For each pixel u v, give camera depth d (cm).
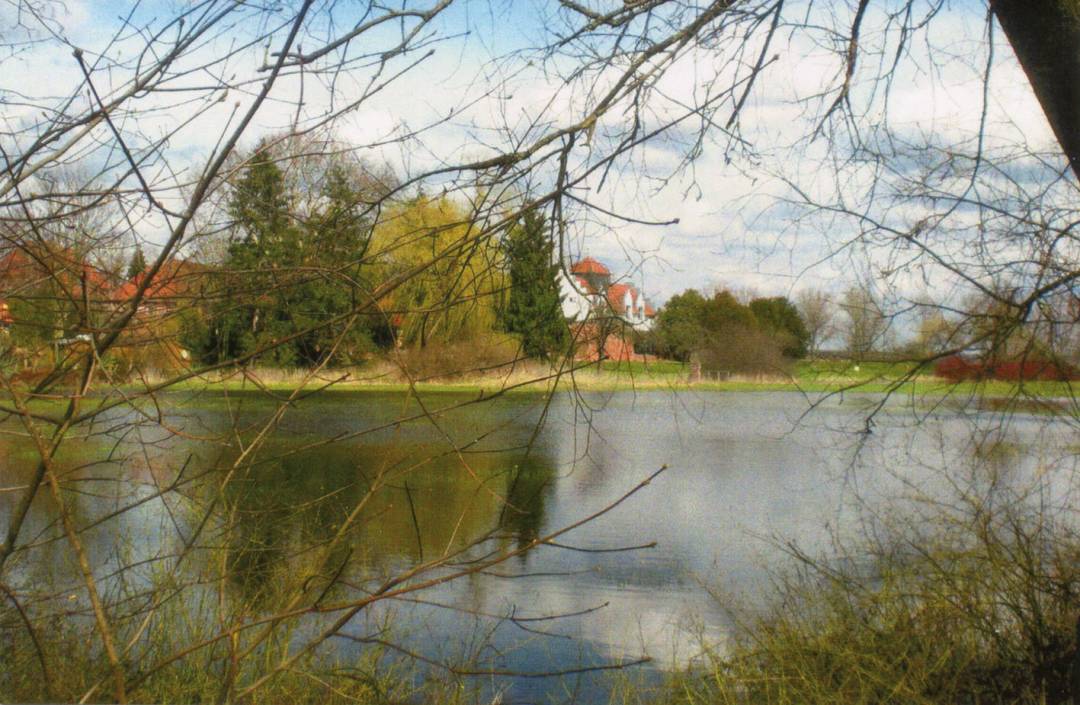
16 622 500
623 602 854
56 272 412
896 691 525
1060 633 576
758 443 2081
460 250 424
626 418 2517
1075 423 550
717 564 996
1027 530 640
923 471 806
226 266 434
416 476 1365
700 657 672
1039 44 440
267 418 499
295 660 402
